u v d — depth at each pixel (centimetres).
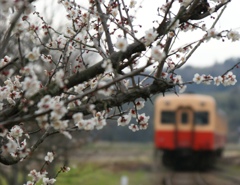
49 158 734
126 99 695
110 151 8588
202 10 755
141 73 687
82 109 653
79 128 617
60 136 1788
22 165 1733
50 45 772
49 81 662
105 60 674
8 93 681
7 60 711
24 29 671
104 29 757
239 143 13950
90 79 734
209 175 5059
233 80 739
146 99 713
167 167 5728
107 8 775
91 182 3512
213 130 4947
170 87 712
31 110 621
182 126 4975
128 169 5647
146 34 659
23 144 712
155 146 5019
